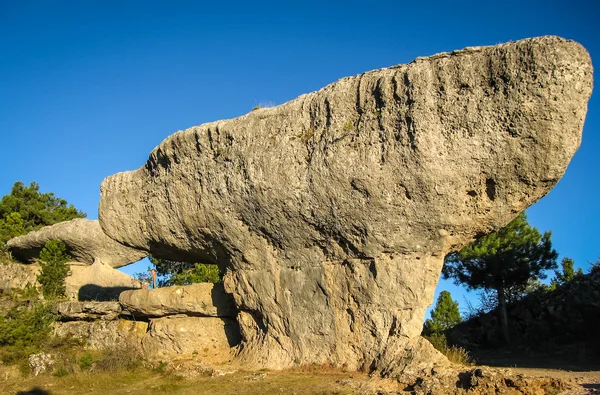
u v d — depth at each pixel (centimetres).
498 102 1069
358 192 1209
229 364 1448
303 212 1291
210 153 1455
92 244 2467
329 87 1316
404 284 1189
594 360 1378
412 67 1173
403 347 1173
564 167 1054
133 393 1319
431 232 1168
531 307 1852
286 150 1318
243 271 1448
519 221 2008
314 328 1314
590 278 1670
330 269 1292
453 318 2366
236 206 1403
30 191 3591
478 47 1128
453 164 1112
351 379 1155
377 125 1201
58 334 1916
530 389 966
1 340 1812
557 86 1019
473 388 1001
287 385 1184
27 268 2552
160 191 1577
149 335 1708
